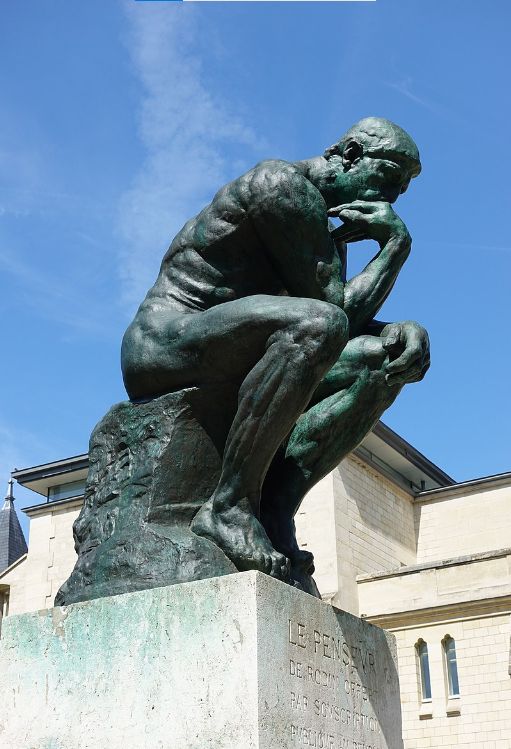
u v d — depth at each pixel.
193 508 4.12
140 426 4.20
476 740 27.11
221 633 3.54
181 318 4.18
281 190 4.18
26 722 3.82
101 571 3.99
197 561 3.86
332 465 4.45
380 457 33.81
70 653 3.82
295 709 3.57
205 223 4.37
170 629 3.64
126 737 3.59
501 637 27.70
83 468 34.19
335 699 3.81
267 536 4.03
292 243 4.21
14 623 4.00
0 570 46.31
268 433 3.85
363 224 4.43
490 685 27.47
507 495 33.59
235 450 3.92
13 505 48.50
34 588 33.16
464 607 28.27
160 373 4.20
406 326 4.30
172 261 4.44
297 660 3.64
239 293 4.35
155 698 3.58
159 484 4.08
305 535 29.19
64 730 3.73
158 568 3.89
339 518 29.45
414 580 29.08
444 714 27.72
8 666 3.94
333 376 4.32
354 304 4.35
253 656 3.47
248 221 4.28
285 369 3.79
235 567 3.92
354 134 4.54
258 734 3.38
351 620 4.06
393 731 4.18
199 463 4.15
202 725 3.47
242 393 3.88
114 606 3.79
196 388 4.14
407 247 4.47
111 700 3.67
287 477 4.35
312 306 3.82
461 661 28.03
